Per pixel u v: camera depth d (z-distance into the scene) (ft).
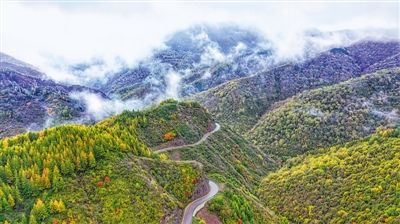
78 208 394.93
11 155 453.58
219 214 478.18
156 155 562.25
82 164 445.37
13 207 393.91
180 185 500.33
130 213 403.54
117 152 484.74
